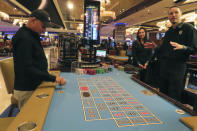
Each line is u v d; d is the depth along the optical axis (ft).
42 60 4.77
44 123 2.50
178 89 6.36
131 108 3.26
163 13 32.96
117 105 3.39
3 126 3.67
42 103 3.07
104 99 3.72
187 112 3.10
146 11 31.19
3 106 8.00
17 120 2.37
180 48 5.43
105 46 15.80
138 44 8.36
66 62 7.66
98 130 2.40
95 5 7.91
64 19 51.34
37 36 4.51
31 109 2.78
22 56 3.90
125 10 36.65
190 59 8.18
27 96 4.52
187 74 7.06
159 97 3.95
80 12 39.73
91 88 4.55
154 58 7.73
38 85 4.43
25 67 3.90
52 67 7.16
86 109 3.13
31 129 2.17
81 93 4.08
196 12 24.67
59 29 73.36
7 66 5.40
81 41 8.70
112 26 59.52
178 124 2.65
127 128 2.49
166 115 2.98
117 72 7.11
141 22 46.57
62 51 7.99
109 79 5.73
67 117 2.76
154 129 2.48
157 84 7.37
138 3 29.81
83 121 2.65
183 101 7.09
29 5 21.67
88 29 8.01
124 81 5.49
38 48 4.46
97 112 3.02
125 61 10.18
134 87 4.78
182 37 6.06
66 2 29.35
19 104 4.69
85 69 6.70
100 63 8.39
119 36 44.47
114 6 32.58
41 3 22.25
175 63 6.27
